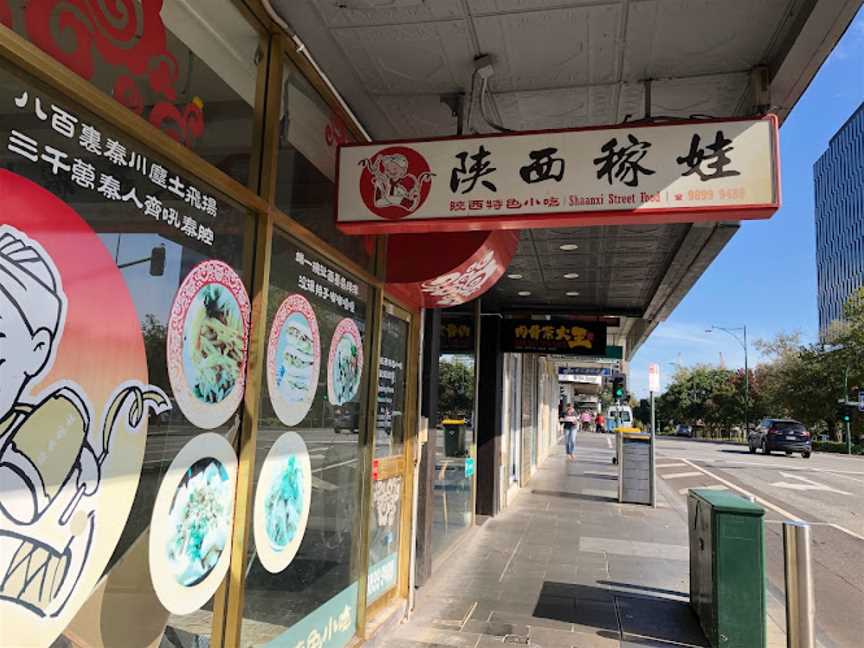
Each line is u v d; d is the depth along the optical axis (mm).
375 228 3545
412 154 3494
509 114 4355
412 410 5395
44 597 1690
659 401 76938
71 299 1785
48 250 1712
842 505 12344
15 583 1602
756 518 4605
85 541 1836
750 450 30406
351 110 4242
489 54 3621
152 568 2150
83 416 1822
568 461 20688
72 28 1823
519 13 3223
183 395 2318
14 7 1619
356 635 4191
